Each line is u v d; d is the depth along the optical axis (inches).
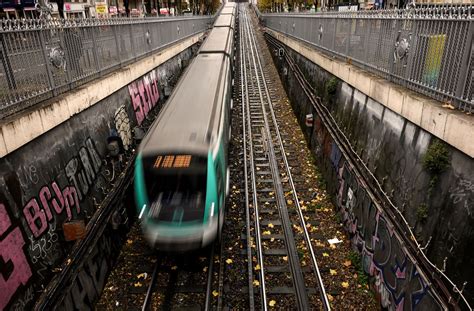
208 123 341.4
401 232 249.4
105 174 362.9
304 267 334.3
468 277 187.2
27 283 233.3
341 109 438.9
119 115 414.9
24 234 236.2
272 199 442.3
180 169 300.8
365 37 374.9
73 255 264.1
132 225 396.2
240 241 370.9
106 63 404.8
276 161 545.3
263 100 850.8
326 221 403.9
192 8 2043.6
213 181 304.5
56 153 282.0
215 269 334.0
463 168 201.5
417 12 282.4
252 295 298.8
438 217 220.2
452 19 222.2
